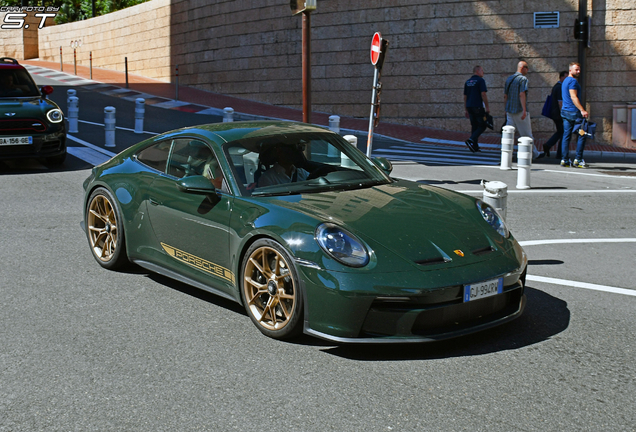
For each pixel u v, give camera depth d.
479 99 14.99
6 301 4.83
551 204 8.97
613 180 11.11
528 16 18.52
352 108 21.58
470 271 3.92
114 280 5.36
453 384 3.51
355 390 3.43
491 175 11.51
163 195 5.02
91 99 23.70
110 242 5.63
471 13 19.14
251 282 4.27
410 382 3.53
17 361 3.80
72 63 39.44
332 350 3.96
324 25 21.83
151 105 22.70
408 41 20.16
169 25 29.55
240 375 3.61
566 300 4.97
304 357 3.86
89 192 5.82
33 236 6.75
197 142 5.04
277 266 4.09
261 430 3.02
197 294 5.03
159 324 4.39
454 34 19.45
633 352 3.96
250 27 24.59
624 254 6.40
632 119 16.81
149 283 5.29
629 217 8.16
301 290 3.91
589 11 17.66
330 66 21.86
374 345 4.05
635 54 17.44
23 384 3.51
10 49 43.47
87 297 4.93
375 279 3.75
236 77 25.48
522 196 9.59
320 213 4.15
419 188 4.94
